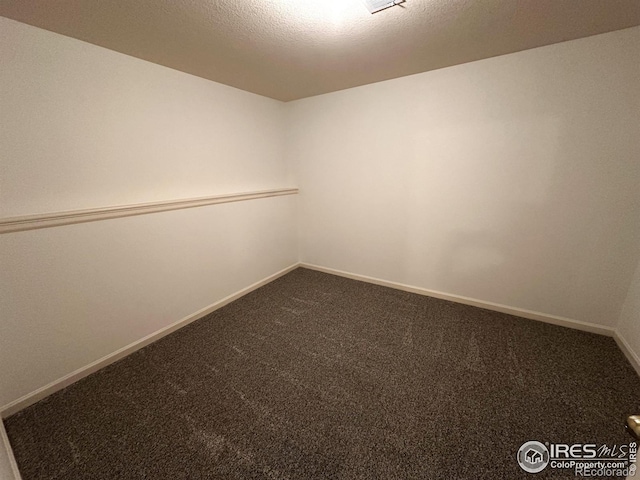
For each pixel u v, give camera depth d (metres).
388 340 1.93
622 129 1.65
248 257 2.74
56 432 1.27
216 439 1.23
